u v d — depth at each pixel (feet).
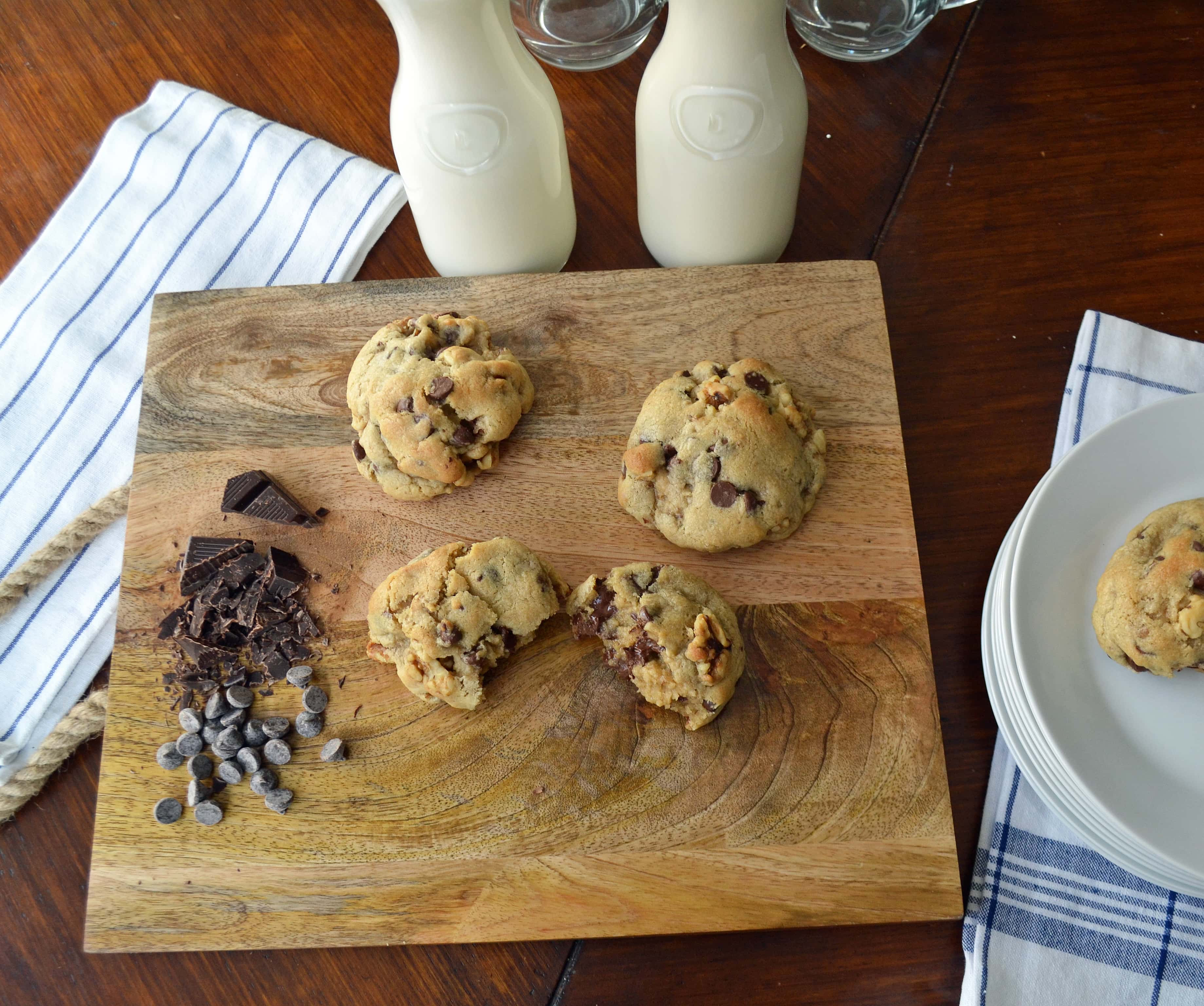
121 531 2.26
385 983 2.00
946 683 2.09
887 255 2.33
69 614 2.22
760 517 2.04
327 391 2.19
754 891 1.95
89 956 2.03
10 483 2.29
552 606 2.04
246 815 2.00
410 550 2.11
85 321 2.36
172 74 2.52
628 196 2.39
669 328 2.19
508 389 2.11
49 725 2.17
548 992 1.99
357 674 2.06
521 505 2.13
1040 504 2.01
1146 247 2.32
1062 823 2.01
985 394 2.24
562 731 2.02
